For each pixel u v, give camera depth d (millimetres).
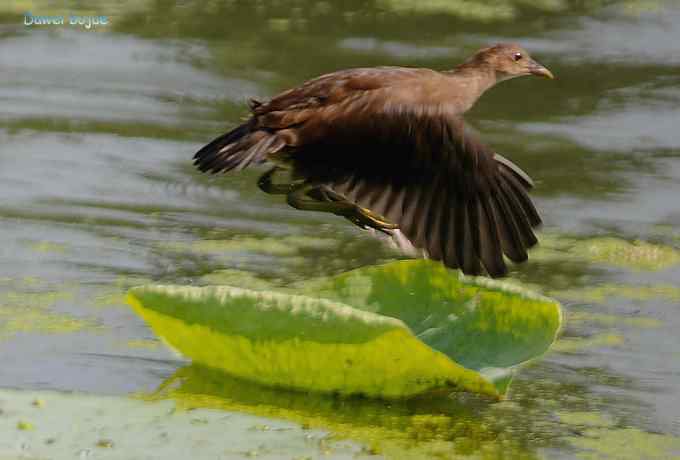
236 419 9156
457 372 9469
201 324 9719
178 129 15844
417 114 9336
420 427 9336
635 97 17234
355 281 10258
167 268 12391
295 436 8953
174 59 17859
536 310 9883
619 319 11602
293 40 18594
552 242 13367
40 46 18219
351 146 9312
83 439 8617
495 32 19172
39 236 12977
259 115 9578
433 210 9125
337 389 9680
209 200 14242
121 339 10766
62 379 9938
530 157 15359
